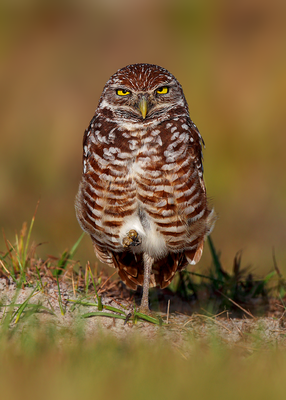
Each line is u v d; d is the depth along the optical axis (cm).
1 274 977
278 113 2589
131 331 866
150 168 882
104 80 2869
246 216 2167
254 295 1066
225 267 1358
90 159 906
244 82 2702
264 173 2420
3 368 656
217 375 644
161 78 936
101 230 920
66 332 825
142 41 3009
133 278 989
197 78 2767
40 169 2519
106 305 925
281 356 753
